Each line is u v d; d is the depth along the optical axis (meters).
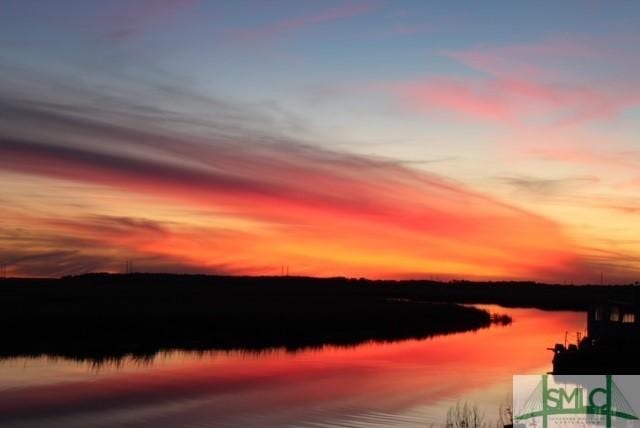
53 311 74.00
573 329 89.00
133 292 126.00
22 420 30.78
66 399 35.38
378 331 79.06
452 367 49.56
